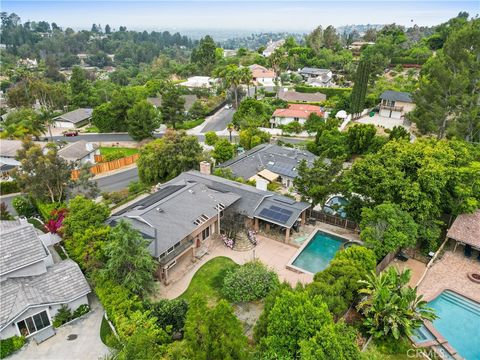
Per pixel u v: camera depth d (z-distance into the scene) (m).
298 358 21.03
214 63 168.88
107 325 28.64
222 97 118.50
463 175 38.56
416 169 38.47
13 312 26.20
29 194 45.28
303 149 69.75
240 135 72.56
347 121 86.06
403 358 24.94
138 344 20.98
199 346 19.41
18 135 78.38
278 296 23.75
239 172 54.56
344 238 40.66
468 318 29.45
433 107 62.00
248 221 42.28
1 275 27.80
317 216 44.41
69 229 34.81
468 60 60.09
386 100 90.06
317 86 121.25
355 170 39.66
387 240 33.22
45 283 28.92
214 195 42.22
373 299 26.41
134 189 54.12
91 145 68.38
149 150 57.94
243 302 30.97
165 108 88.50
